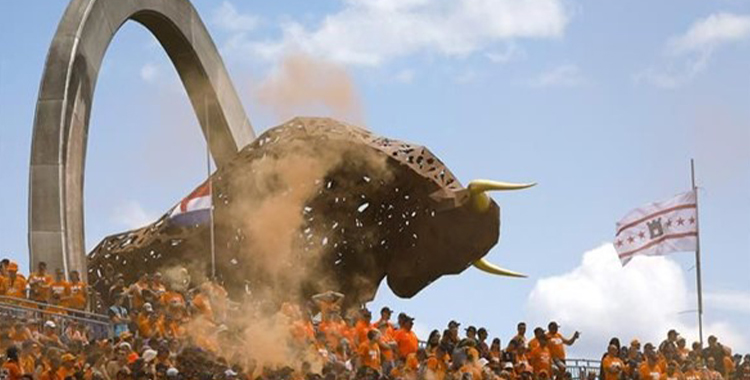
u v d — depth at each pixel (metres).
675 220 43.50
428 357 35.66
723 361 42.97
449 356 36.56
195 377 29.64
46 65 41.94
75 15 42.88
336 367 32.88
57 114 41.31
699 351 42.19
